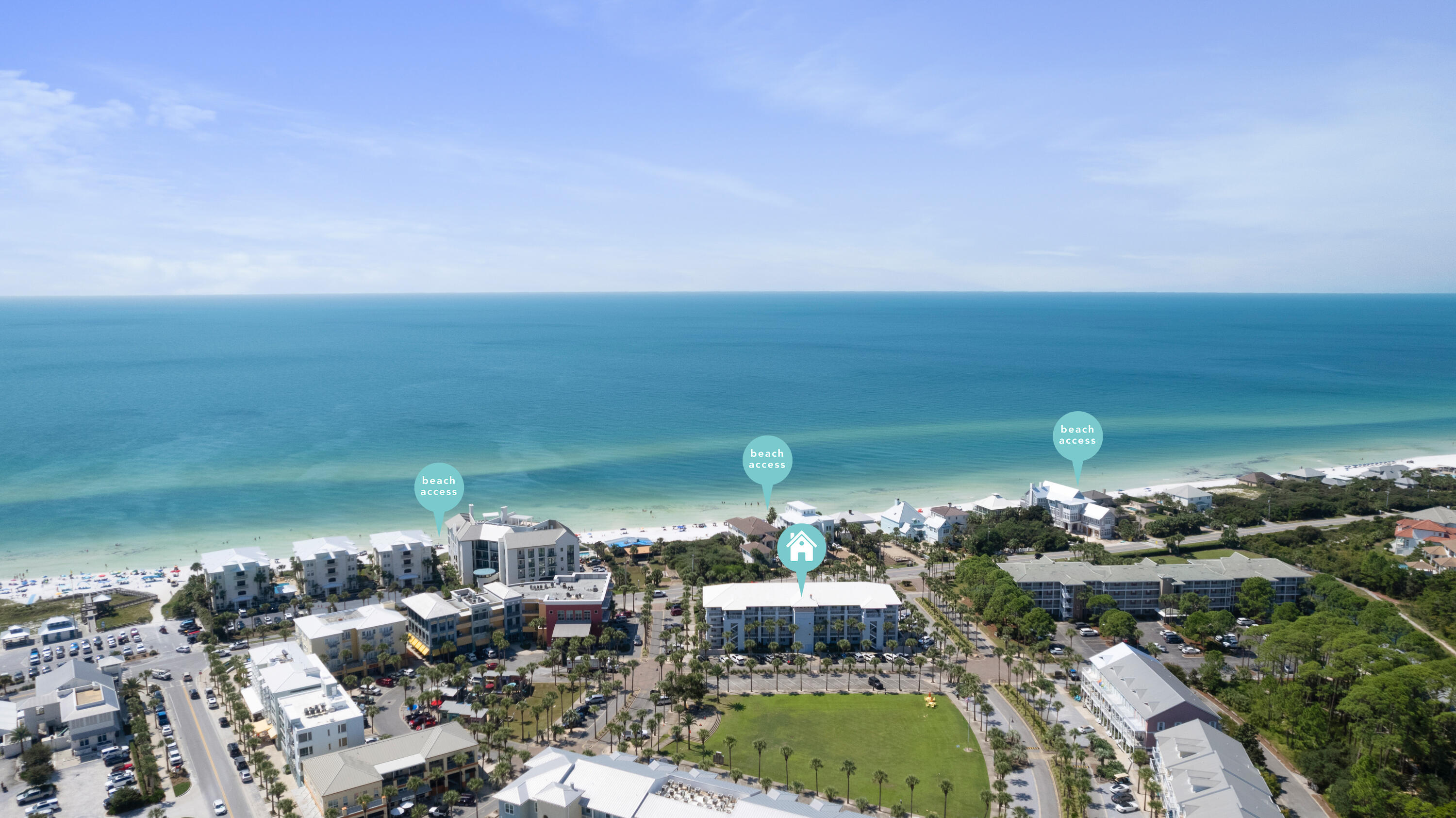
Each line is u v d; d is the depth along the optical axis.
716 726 183.38
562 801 139.38
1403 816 143.38
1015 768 164.50
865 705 194.00
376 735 178.25
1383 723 161.12
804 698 197.75
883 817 149.50
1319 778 156.75
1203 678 198.12
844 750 173.62
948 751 173.38
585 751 171.75
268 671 181.38
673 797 141.88
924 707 192.62
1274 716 179.88
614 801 140.62
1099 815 149.88
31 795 155.12
